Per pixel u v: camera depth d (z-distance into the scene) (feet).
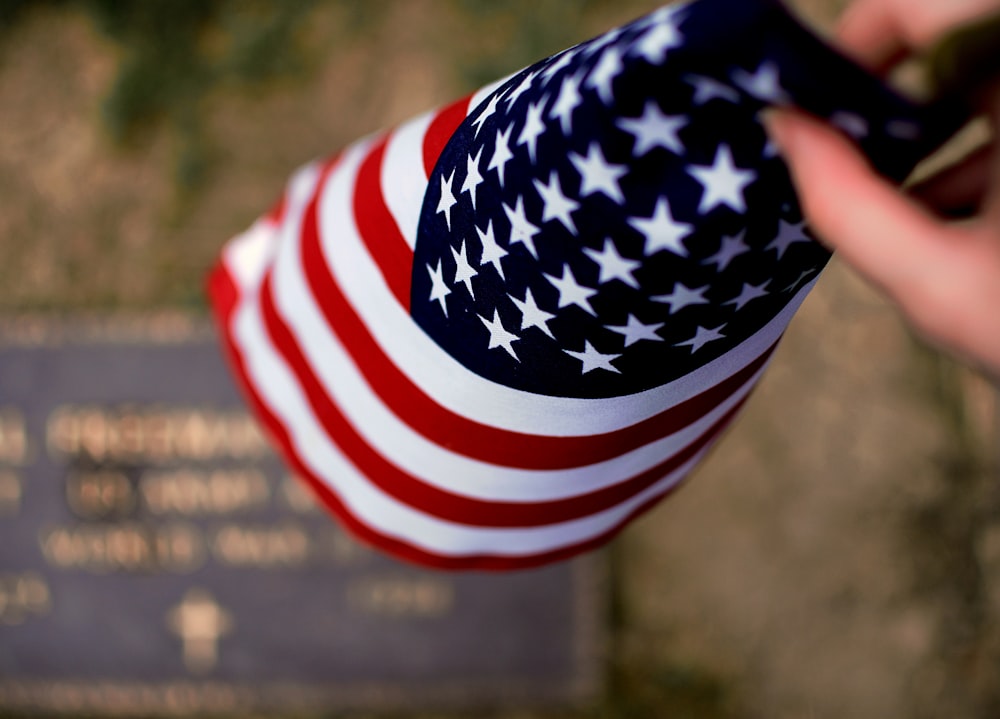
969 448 3.84
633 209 1.46
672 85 1.27
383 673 3.74
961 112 0.99
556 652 3.75
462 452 2.34
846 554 3.84
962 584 3.82
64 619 3.75
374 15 4.02
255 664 3.74
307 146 4.00
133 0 4.00
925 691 3.80
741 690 3.84
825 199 1.01
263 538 3.74
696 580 3.87
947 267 0.93
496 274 1.77
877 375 3.88
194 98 4.00
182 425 3.75
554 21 3.96
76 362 3.76
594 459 2.19
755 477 3.88
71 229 3.98
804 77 1.04
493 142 1.63
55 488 3.75
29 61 4.04
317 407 2.69
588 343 1.77
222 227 3.97
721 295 1.61
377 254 2.19
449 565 2.73
